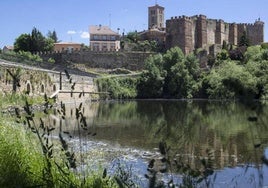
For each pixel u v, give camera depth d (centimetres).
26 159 957
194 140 2906
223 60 14488
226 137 3334
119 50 16125
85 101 10250
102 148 2767
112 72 15288
